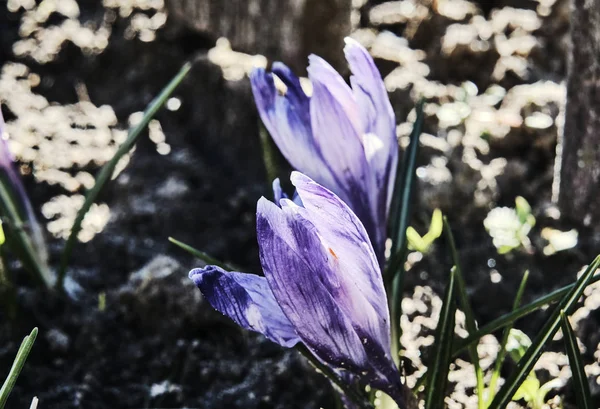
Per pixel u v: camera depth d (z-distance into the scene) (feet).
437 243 1.14
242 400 0.93
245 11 1.33
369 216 0.70
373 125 0.69
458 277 0.80
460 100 1.29
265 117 0.70
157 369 0.98
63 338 1.00
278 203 0.66
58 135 1.34
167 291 1.01
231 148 1.32
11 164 1.01
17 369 0.67
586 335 0.94
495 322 0.75
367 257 0.59
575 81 0.99
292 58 1.30
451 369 0.93
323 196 0.57
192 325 1.01
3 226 1.06
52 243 1.16
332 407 0.92
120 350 1.00
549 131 1.20
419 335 0.98
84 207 1.00
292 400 0.93
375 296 0.61
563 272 1.07
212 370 0.96
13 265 1.10
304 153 0.69
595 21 0.93
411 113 1.28
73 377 0.97
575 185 1.04
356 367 0.63
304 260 0.57
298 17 1.26
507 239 1.11
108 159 1.29
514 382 0.70
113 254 1.14
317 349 0.61
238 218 1.21
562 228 1.12
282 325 0.62
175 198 1.22
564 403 0.88
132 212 1.20
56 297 1.05
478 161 1.19
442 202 1.16
